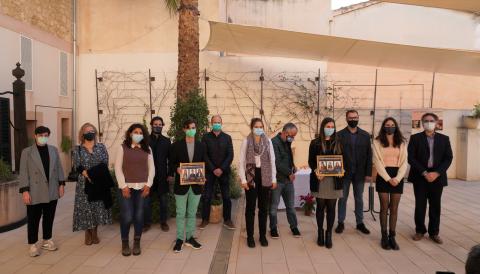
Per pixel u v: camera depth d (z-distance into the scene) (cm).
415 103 1174
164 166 593
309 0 1198
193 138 516
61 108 1048
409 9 1190
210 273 438
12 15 851
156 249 514
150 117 1095
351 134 594
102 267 452
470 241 552
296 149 1070
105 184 517
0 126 772
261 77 1067
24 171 475
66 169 1068
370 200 688
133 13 1103
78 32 1120
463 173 1098
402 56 912
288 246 530
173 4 998
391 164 518
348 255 495
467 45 1180
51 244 506
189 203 515
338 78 1161
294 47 922
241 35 859
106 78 1109
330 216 520
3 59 821
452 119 1118
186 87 722
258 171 522
